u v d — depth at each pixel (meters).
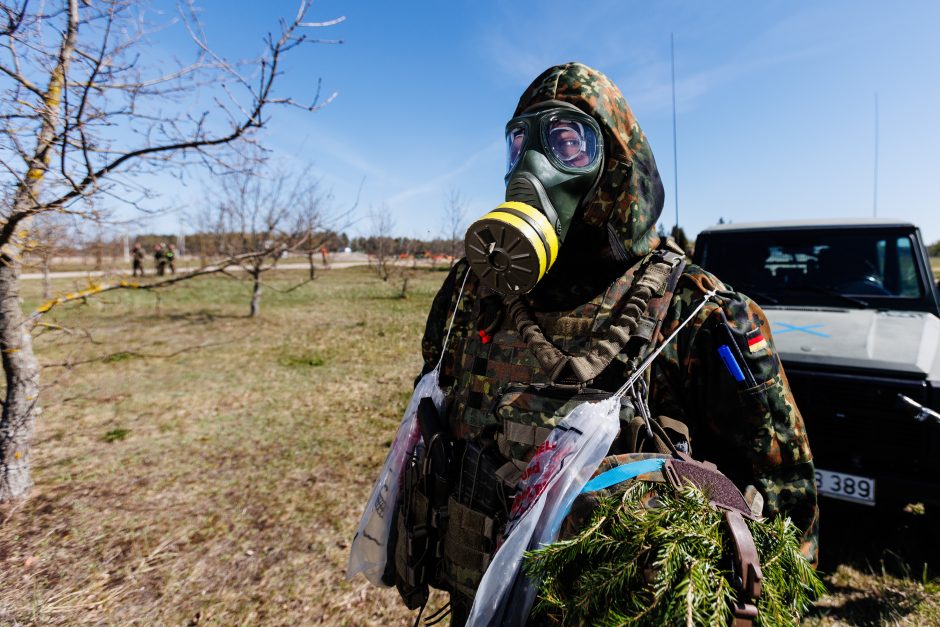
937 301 3.06
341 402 5.32
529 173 0.95
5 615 2.25
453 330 1.32
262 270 10.99
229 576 2.55
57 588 2.43
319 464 3.83
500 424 1.03
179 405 5.17
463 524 1.06
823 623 2.16
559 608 0.79
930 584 2.33
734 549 0.72
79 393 5.45
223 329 9.46
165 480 3.54
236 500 3.28
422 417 1.25
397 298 14.07
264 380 6.13
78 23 2.54
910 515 2.91
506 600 0.88
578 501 0.84
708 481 0.82
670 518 0.74
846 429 2.44
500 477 0.99
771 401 0.93
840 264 3.38
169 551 2.73
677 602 0.65
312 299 13.93
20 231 2.79
